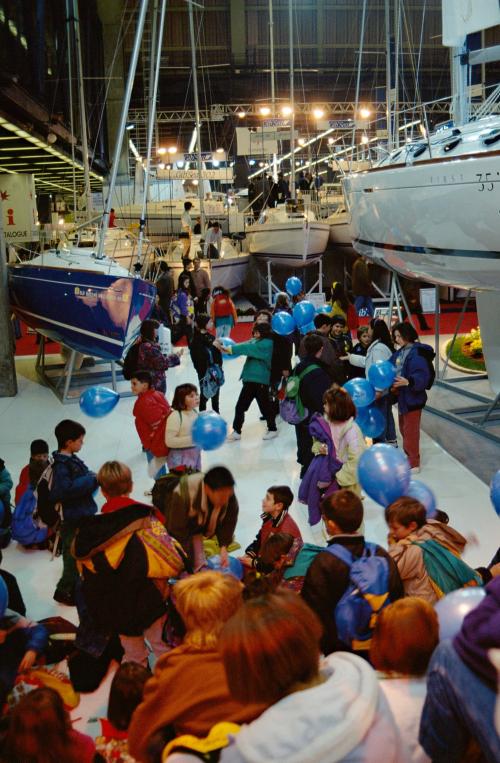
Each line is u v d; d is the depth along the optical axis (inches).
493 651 74.8
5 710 124.6
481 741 75.3
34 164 1300.4
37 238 630.5
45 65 976.3
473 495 270.4
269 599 76.1
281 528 179.2
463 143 328.2
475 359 512.7
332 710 70.9
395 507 143.5
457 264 334.0
